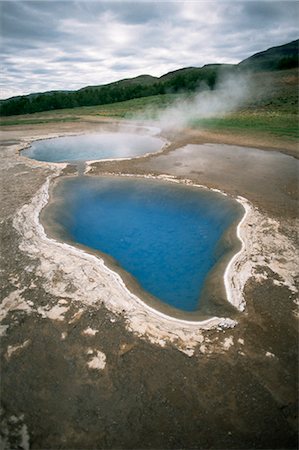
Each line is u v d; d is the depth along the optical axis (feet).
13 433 12.17
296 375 14.07
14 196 33.42
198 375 14.02
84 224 29.48
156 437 11.94
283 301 18.11
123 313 17.30
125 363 14.58
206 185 36.06
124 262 23.61
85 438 11.96
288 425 12.32
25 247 23.44
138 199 34.42
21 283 19.66
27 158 50.47
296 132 60.90
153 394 13.28
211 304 18.24
